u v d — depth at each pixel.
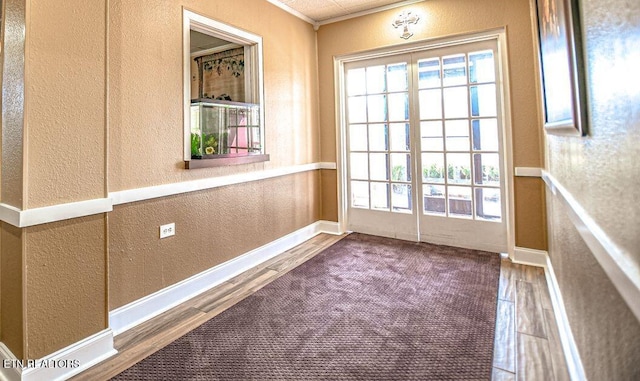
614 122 0.81
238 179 2.95
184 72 2.46
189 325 2.09
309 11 3.69
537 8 1.98
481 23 3.15
